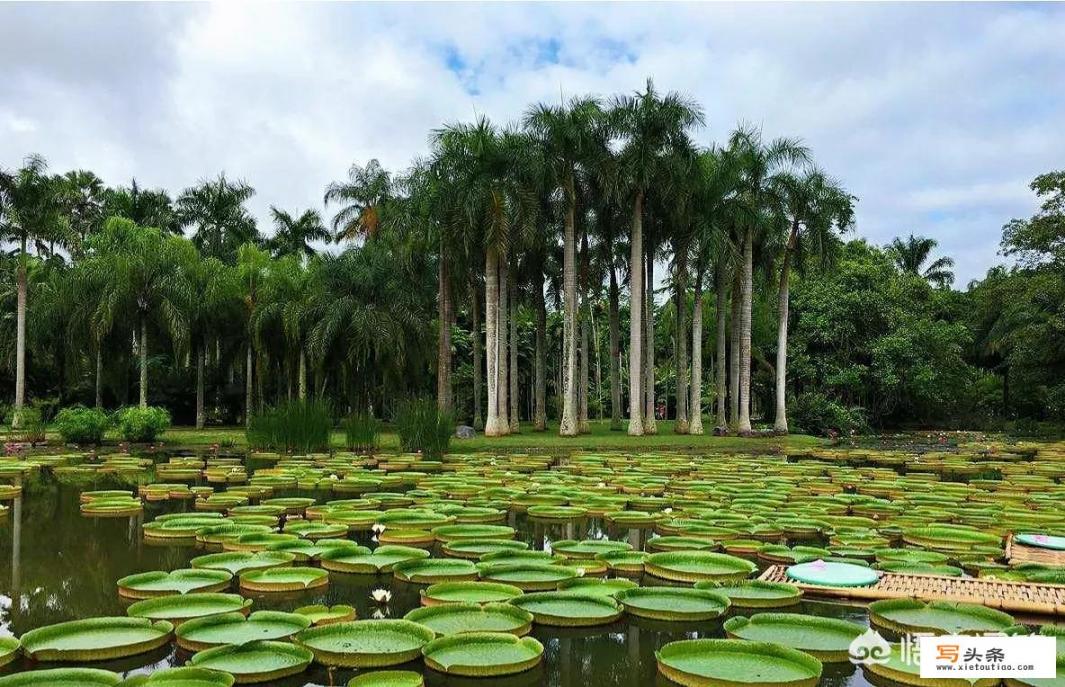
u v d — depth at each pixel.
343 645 6.34
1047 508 13.79
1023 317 38.03
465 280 34.56
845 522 12.22
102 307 30.70
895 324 42.28
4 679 5.48
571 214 30.09
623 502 14.43
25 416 29.45
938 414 47.22
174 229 45.25
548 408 56.72
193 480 17.94
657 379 58.78
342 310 34.00
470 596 8.00
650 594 7.96
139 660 6.27
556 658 6.48
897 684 5.87
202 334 36.94
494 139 29.16
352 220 39.47
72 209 41.19
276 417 24.22
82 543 10.99
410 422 23.77
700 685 5.65
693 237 31.27
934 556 9.80
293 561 9.66
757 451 27.80
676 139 29.48
